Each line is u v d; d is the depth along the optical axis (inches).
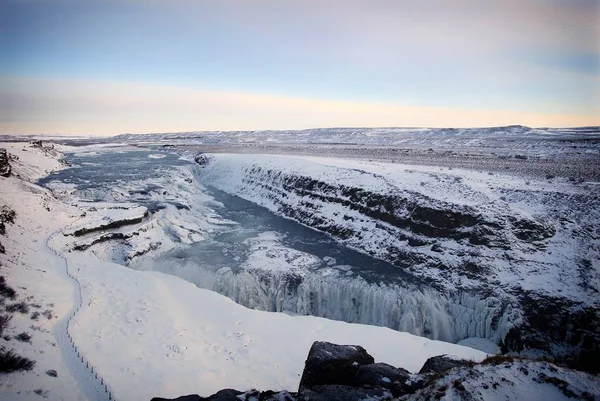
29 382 471.5
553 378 321.1
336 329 749.9
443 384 331.6
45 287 764.6
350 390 377.7
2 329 560.4
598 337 813.2
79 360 550.0
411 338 721.0
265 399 412.5
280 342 691.4
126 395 484.1
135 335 658.2
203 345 658.8
